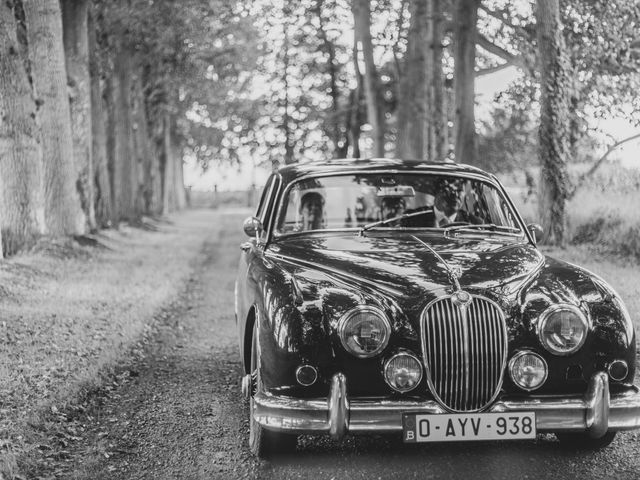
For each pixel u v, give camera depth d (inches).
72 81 733.3
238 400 239.5
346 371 165.0
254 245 244.5
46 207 641.0
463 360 164.9
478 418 163.8
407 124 770.8
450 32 849.5
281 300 171.8
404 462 177.6
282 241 216.7
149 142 1507.1
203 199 3253.0
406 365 164.9
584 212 610.9
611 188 641.6
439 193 225.3
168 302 450.3
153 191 1648.6
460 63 665.0
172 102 1437.0
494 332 166.1
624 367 170.4
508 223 222.8
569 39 587.5
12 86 515.5
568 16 583.5
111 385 256.7
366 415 163.2
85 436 203.5
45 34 617.3
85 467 179.0
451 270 176.4
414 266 180.7
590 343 168.7
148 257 689.0
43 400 220.2
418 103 765.3
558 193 562.9
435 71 789.9
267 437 177.2
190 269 644.1
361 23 890.1
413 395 166.6
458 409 165.6
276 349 166.6
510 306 169.8
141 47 1010.7
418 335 165.6
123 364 287.1
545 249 550.9
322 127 1533.0
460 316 165.6
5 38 503.5
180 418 220.2
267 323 170.7
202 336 360.5
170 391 251.6
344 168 230.5
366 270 180.2
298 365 164.4
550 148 560.4
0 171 522.9
